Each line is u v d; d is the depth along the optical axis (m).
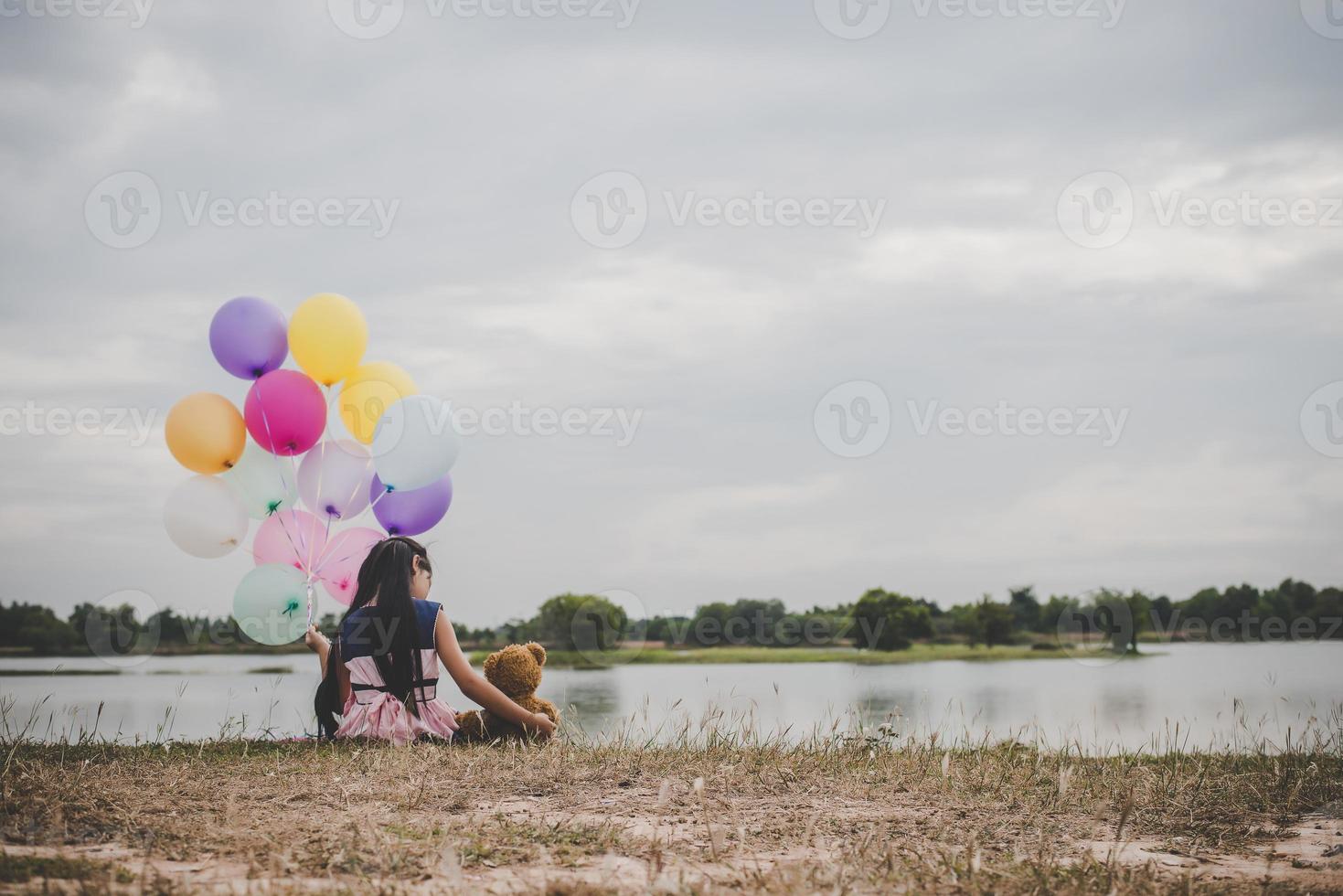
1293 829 4.01
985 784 4.70
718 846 3.41
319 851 3.18
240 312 6.47
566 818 3.79
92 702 9.80
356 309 6.65
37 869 2.90
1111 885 2.98
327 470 6.41
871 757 5.14
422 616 5.70
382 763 4.68
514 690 6.06
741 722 5.82
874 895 2.89
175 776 4.37
